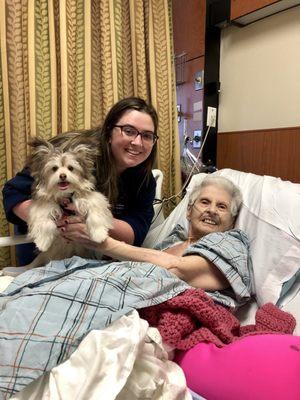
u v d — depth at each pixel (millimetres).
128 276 1030
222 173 1839
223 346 950
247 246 1396
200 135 2508
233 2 2141
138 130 1447
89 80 2021
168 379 831
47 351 812
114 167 1521
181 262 1228
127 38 2195
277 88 2080
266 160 2174
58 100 1972
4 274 1397
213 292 1259
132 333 820
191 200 1557
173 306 996
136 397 769
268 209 1438
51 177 1359
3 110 1812
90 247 1396
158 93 2295
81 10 1967
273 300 1262
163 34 2270
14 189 1460
